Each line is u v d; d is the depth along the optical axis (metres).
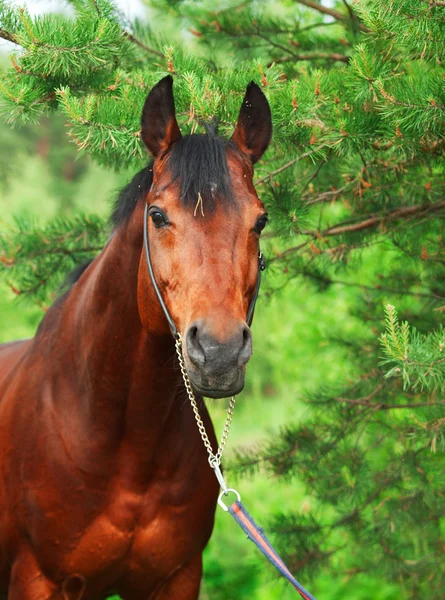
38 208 25.44
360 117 5.39
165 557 5.15
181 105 5.40
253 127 4.86
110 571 5.11
